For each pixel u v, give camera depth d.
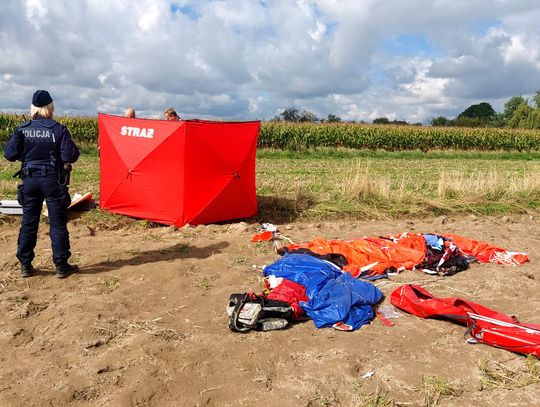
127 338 4.25
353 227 8.91
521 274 6.34
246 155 8.48
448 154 31.78
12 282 5.45
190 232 7.79
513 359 4.09
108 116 8.52
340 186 11.32
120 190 8.41
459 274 6.33
